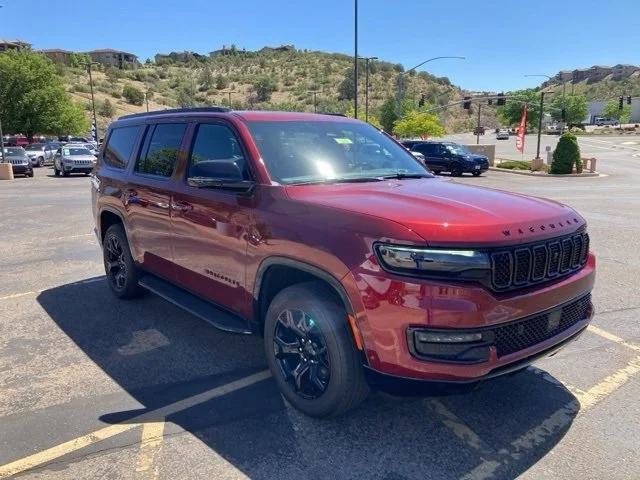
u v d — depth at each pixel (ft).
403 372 9.40
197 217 13.69
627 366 14.01
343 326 10.37
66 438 10.74
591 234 32.89
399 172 14.15
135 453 10.25
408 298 9.18
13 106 173.37
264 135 13.06
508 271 9.52
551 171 100.12
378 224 9.68
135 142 17.66
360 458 10.09
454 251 9.14
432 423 11.27
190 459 10.06
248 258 12.09
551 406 11.96
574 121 400.06
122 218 17.79
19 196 57.47
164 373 13.65
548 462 9.96
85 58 453.17
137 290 18.83
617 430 10.99
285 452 10.27
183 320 17.40
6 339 15.90
